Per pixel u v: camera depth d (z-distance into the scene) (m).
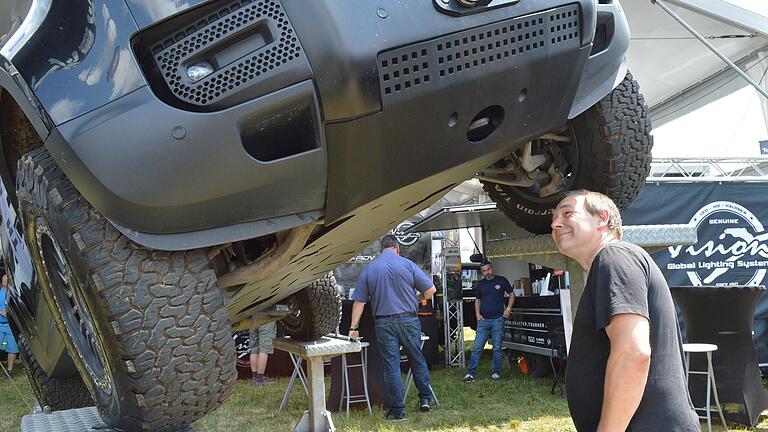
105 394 2.22
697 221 6.91
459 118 2.05
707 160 8.55
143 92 1.85
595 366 1.74
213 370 1.97
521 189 3.13
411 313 5.81
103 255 1.86
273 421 5.71
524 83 2.12
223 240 1.94
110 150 1.83
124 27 1.89
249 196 1.92
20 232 2.64
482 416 5.65
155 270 1.89
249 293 2.69
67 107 1.91
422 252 10.48
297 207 2.01
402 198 2.33
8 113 2.40
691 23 9.32
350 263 10.20
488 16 2.03
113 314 1.85
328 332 4.06
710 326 4.98
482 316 7.80
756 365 5.01
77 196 1.95
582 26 2.22
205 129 1.85
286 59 1.87
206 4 1.88
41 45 2.05
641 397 1.59
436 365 9.24
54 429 2.38
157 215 1.85
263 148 1.95
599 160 2.66
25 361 3.69
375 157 1.99
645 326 1.61
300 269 2.80
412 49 1.93
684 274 6.88
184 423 2.06
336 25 1.85
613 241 1.82
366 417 5.80
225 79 1.88
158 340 1.87
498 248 3.37
